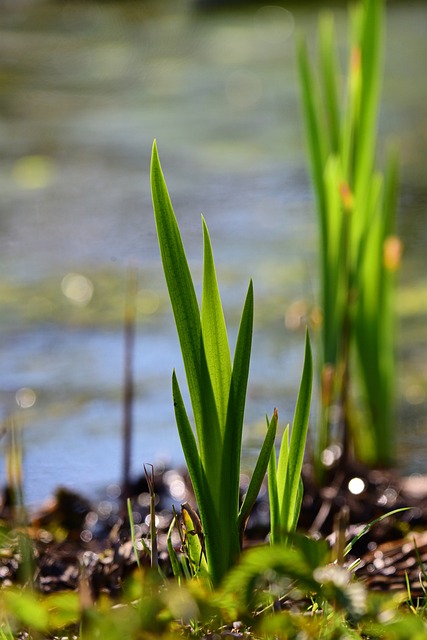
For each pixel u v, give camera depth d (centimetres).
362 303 237
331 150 223
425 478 217
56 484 222
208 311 161
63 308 344
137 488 217
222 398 162
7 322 332
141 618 146
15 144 567
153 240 419
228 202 464
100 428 256
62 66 773
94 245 412
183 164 530
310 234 418
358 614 145
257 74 745
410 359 303
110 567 174
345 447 216
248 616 151
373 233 233
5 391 281
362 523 197
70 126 609
